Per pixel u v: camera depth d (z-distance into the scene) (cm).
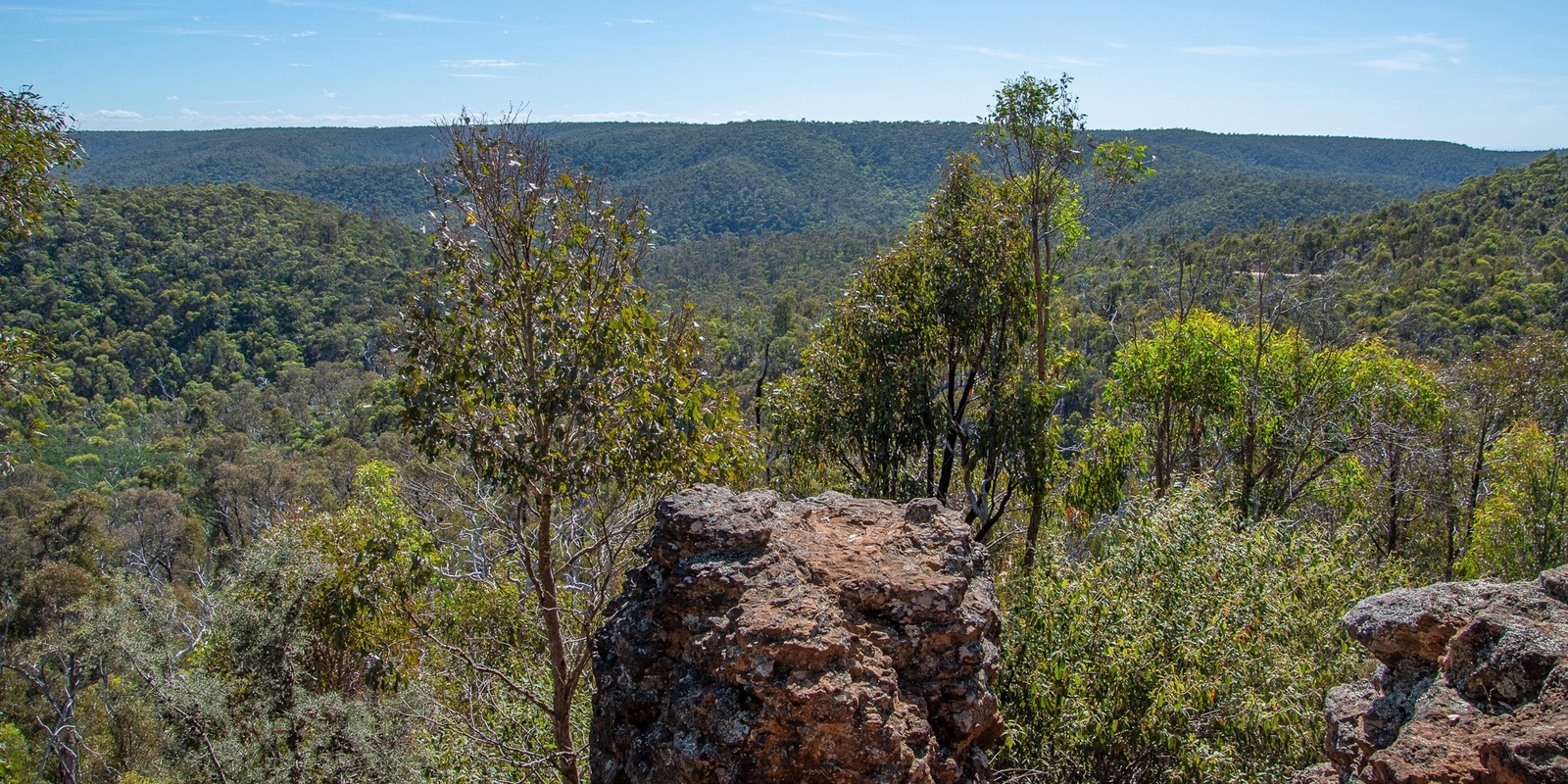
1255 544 881
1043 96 1336
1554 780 384
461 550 995
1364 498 1858
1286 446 1727
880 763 475
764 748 478
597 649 596
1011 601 791
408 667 1005
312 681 1051
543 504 714
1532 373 1742
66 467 7094
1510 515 1627
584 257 680
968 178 1411
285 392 9756
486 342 680
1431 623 500
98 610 917
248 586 980
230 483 5162
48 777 2008
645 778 512
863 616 543
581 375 660
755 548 556
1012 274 1354
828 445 1413
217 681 873
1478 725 434
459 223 675
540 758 778
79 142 1123
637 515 766
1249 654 730
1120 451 1443
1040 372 1397
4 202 1044
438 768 922
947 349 1423
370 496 1187
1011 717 700
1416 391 1789
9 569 3844
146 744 1558
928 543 601
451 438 677
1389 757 444
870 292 1405
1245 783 654
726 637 500
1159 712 676
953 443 1451
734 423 783
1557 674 425
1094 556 1071
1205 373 1703
